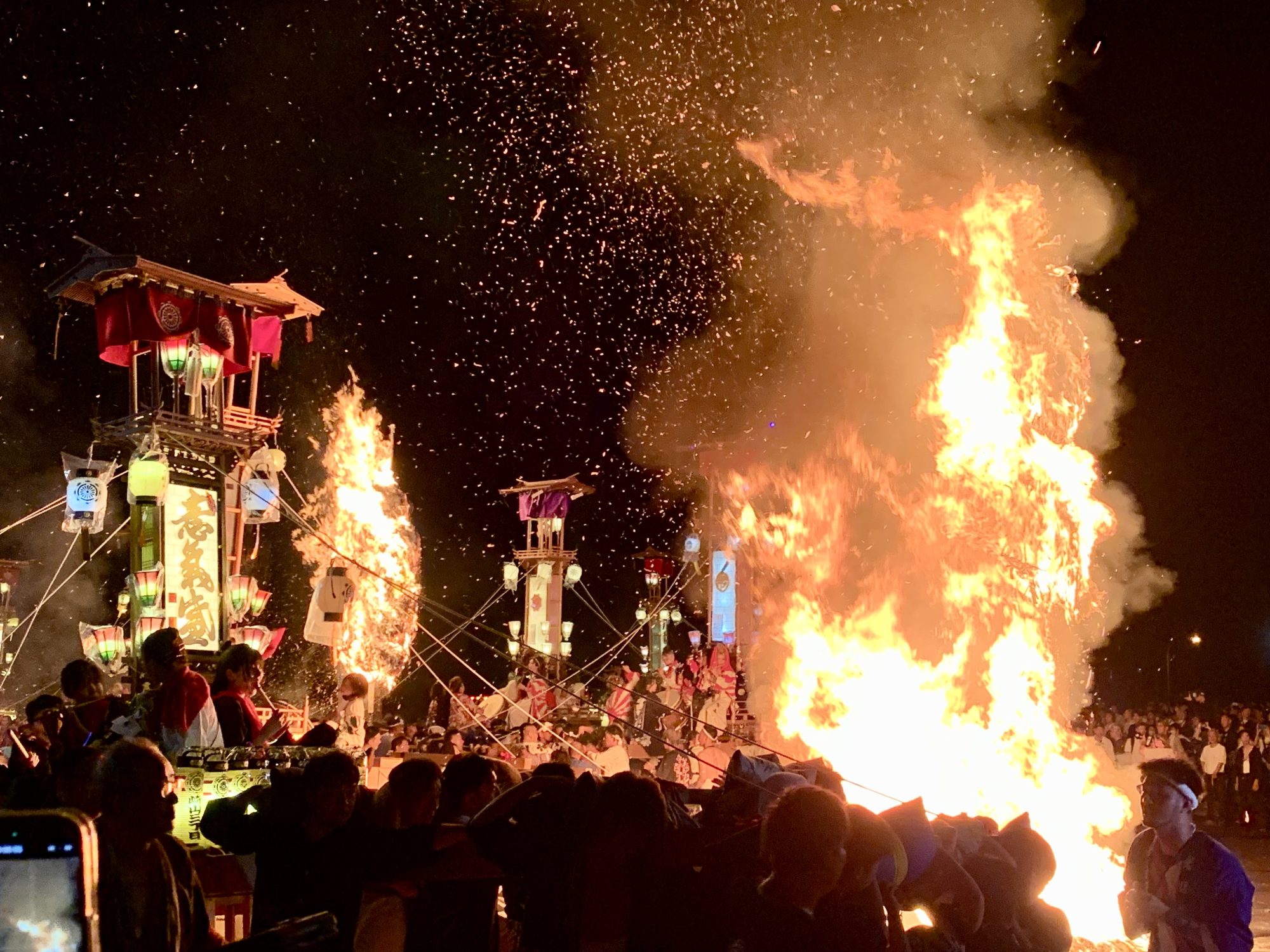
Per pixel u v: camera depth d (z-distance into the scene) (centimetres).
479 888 401
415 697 2517
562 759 781
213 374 890
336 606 1084
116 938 320
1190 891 451
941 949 388
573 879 377
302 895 373
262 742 702
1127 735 1847
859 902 325
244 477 945
